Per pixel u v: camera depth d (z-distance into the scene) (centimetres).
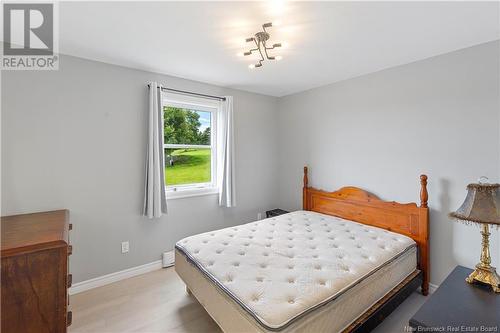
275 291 139
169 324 186
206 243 208
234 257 182
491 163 197
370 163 277
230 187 324
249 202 363
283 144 387
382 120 265
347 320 146
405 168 248
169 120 296
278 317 119
